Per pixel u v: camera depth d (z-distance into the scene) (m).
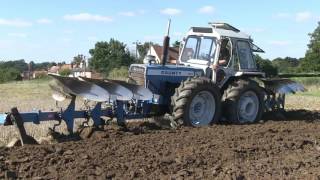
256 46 14.34
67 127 10.70
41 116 10.19
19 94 26.56
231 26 14.12
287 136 11.43
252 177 7.80
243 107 13.75
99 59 65.00
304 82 40.53
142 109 12.28
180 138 10.54
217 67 13.41
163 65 13.01
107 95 10.97
